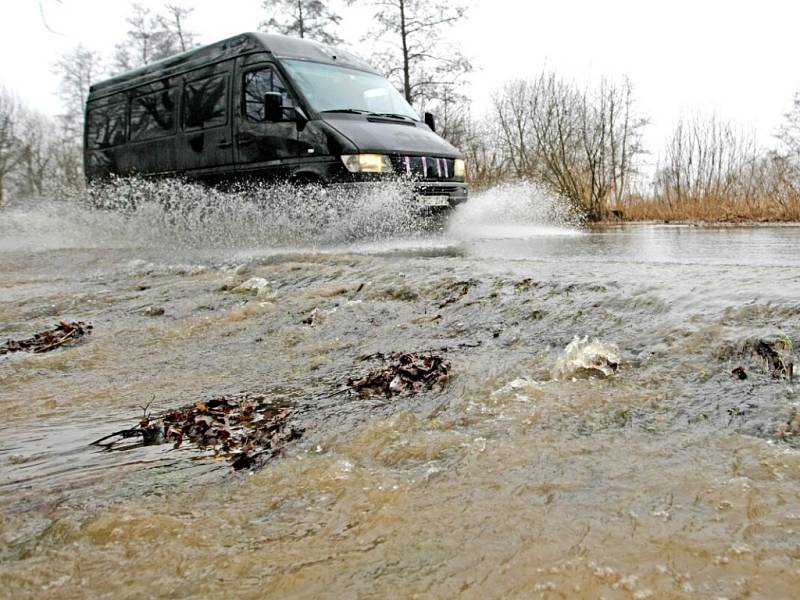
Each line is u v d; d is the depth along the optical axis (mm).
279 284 4129
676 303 2410
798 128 11844
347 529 1213
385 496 1335
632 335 2252
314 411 2002
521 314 2705
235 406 2133
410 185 6699
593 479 1342
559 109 12469
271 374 2498
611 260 3973
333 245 6656
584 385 1928
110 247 8422
